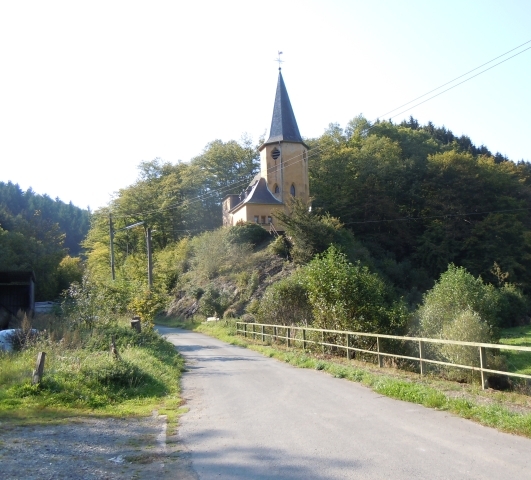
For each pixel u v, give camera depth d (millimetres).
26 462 6707
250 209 59562
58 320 23750
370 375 13805
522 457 6535
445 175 68125
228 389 13117
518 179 72250
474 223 61750
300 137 62531
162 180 82312
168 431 8625
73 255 122375
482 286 23125
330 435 7949
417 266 61812
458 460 6457
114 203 78375
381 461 6523
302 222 47219
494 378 14352
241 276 48344
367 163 72250
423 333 19453
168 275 58875
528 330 42625
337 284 19984
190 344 29281
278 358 20844
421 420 8805
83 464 6730
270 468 6449
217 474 6309
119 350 17672
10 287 27609
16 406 10203
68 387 11336
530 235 59375
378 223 65875
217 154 85375
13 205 120688
